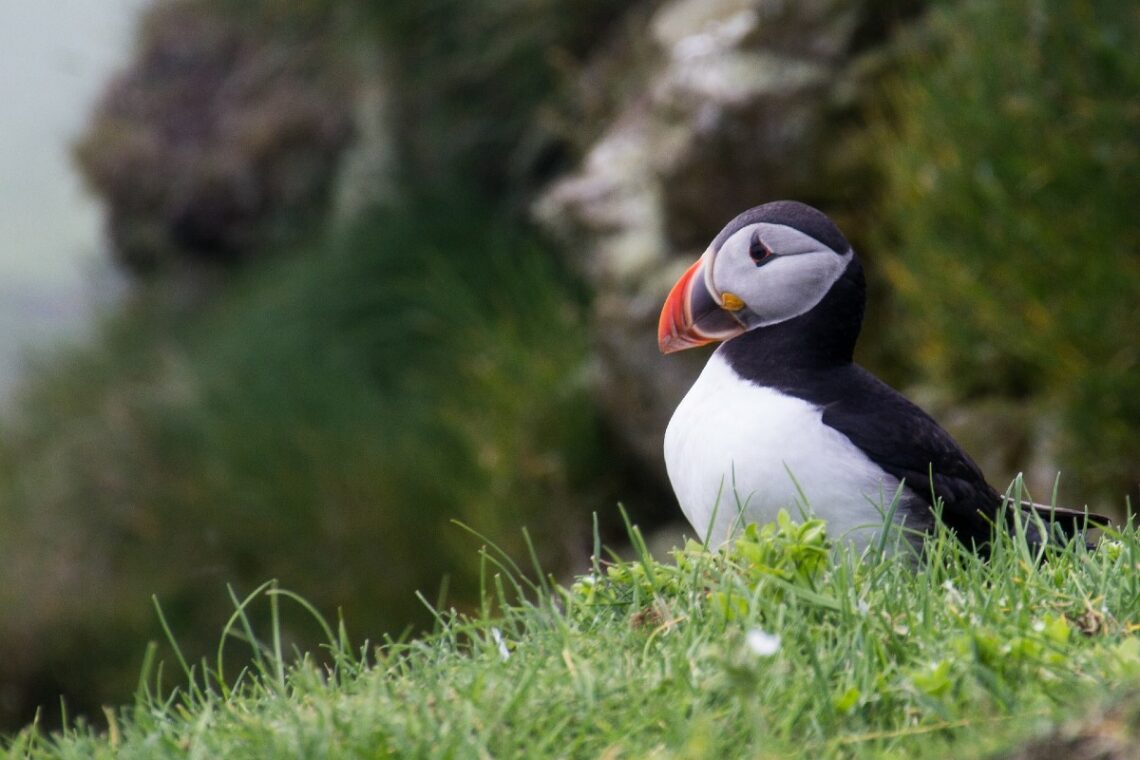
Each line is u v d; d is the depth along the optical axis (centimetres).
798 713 364
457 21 1464
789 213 575
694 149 1098
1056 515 570
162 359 1670
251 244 1889
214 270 1920
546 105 1441
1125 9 921
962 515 558
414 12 1473
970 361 970
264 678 447
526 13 1427
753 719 343
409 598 1220
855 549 495
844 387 558
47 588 1421
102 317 1861
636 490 1197
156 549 1384
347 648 457
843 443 537
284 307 1473
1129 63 902
